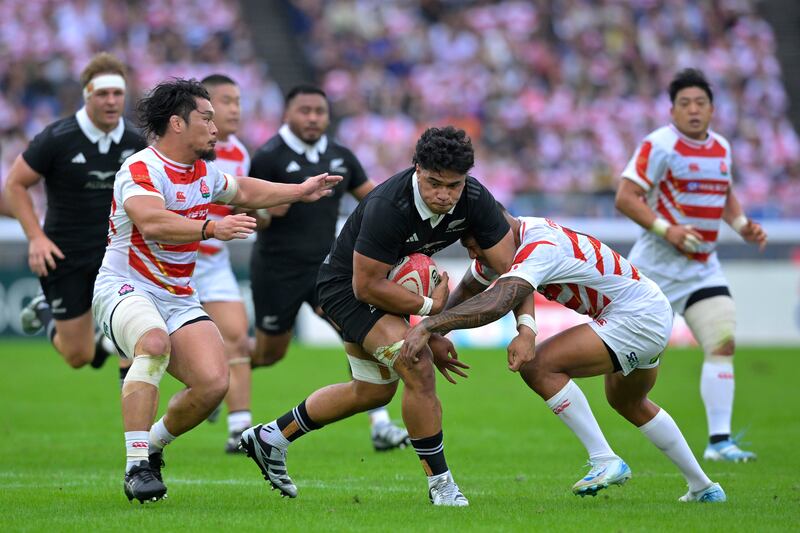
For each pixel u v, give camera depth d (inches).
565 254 888.9
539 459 1284.4
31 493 992.2
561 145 3708.2
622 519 835.4
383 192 865.5
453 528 788.6
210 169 935.7
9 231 2682.1
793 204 3437.5
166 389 2050.9
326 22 3986.2
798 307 2842.0
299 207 1413.6
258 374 2222.0
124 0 3700.8
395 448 1365.7
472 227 888.3
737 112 3949.3
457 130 828.0
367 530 781.9
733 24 4205.2
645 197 1355.8
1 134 3321.9
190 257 937.5
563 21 4030.5
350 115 3683.6
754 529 795.4
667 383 2128.4
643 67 3996.1
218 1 3774.6
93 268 1312.7
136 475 869.2
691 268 1330.0
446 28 3983.8
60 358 2496.3
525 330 874.1
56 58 3499.0
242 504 920.9
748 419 1691.7
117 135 1273.4
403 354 844.0
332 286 915.4
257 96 3585.1
